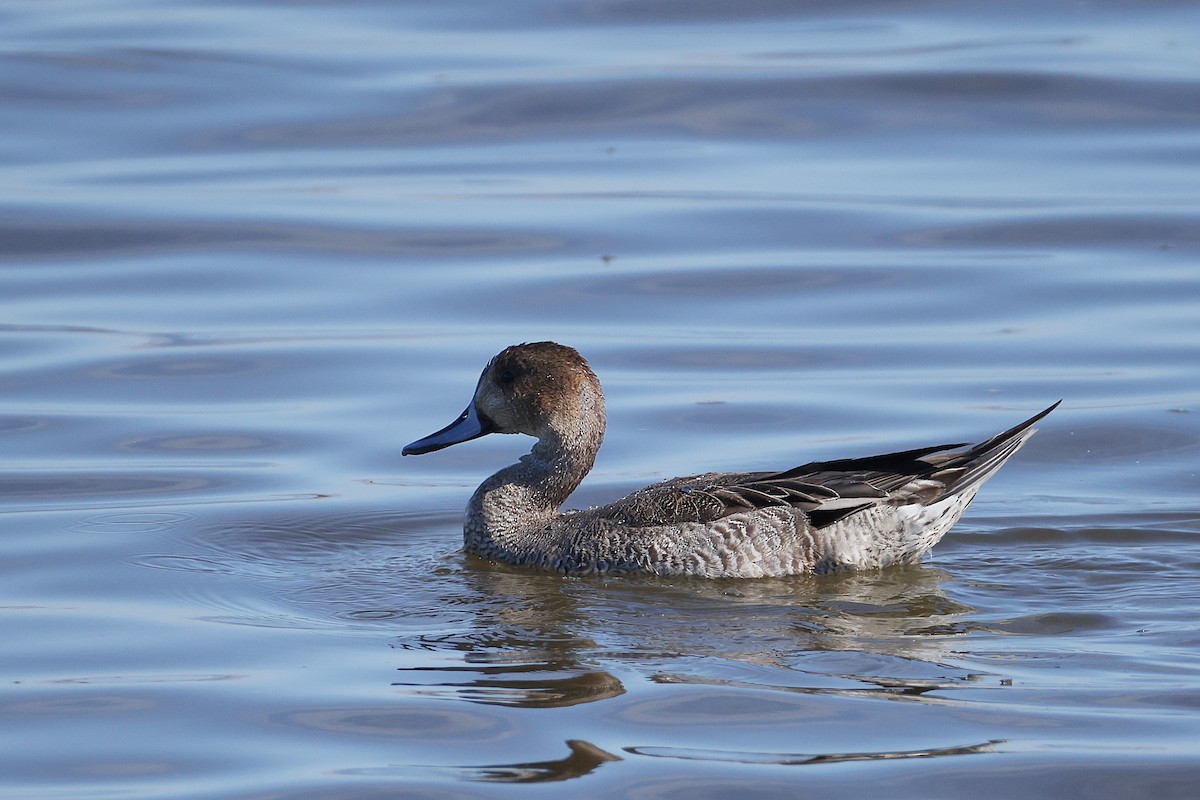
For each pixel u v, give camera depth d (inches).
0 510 538.3
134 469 581.9
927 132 952.3
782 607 436.5
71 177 898.1
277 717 359.9
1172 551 487.8
